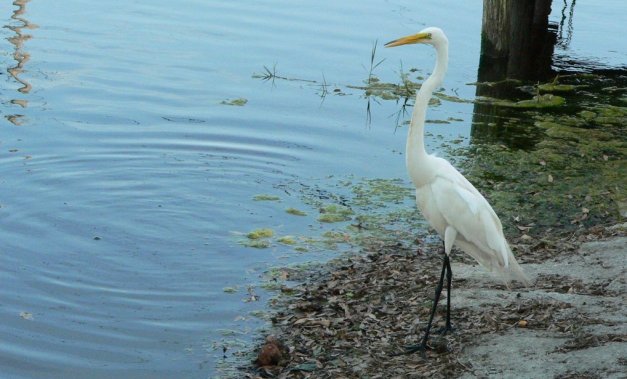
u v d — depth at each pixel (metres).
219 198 10.76
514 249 9.32
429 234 9.98
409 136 7.27
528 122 13.93
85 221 10.00
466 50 17.28
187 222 10.12
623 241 9.21
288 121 13.34
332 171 11.75
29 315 8.05
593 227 9.91
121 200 10.56
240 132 12.79
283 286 8.70
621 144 12.95
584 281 8.22
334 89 14.84
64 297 8.41
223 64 15.66
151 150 12.02
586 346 6.67
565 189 11.19
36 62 15.26
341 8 19.22
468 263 9.16
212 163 11.76
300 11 18.91
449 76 16.11
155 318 8.11
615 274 8.30
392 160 12.19
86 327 7.89
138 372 7.21
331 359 7.19
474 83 15.81
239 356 7.45
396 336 7.46
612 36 19.14
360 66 15.95
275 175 11.53
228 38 17.02
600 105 14.87
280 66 15.72
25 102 13.45
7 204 10.25
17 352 7.41
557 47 18.36
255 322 8.02
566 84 16.06
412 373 6.73
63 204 10.38
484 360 6.68
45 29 17.09
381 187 11.29
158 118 13.12
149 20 17.97
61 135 12.30
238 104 13.91
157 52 16.09
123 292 8.56
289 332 7.79
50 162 11.44
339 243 9.70
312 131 13.03
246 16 18.42
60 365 7.26
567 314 7.35
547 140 13.07
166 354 7.50
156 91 14.22
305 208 10.59
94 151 11.85
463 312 7.69
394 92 14.88
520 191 11.10
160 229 9.91
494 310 7.62
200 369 7.26
